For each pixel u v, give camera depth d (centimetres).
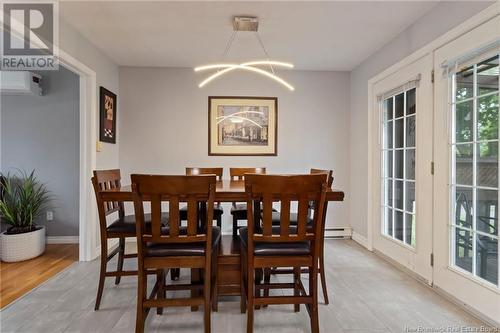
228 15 244
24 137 355
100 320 183
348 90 392
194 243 164
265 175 149
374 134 325
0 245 291
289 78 388
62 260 296
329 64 365
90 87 296
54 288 230
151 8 232
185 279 248
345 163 393
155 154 376
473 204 196
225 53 330
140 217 153
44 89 355
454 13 207
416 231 252
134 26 263
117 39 290
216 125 381
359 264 285
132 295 218
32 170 357
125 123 372
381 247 310
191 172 304
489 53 178
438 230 225
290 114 388
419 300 211
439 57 223
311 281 161
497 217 178
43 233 319
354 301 209
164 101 376
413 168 262
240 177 315
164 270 191
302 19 251
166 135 377
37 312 193
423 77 243
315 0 221
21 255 293
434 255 229
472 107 196
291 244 164
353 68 379
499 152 176
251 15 244
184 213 253
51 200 359
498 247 177
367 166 341
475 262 195
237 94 383
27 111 354
